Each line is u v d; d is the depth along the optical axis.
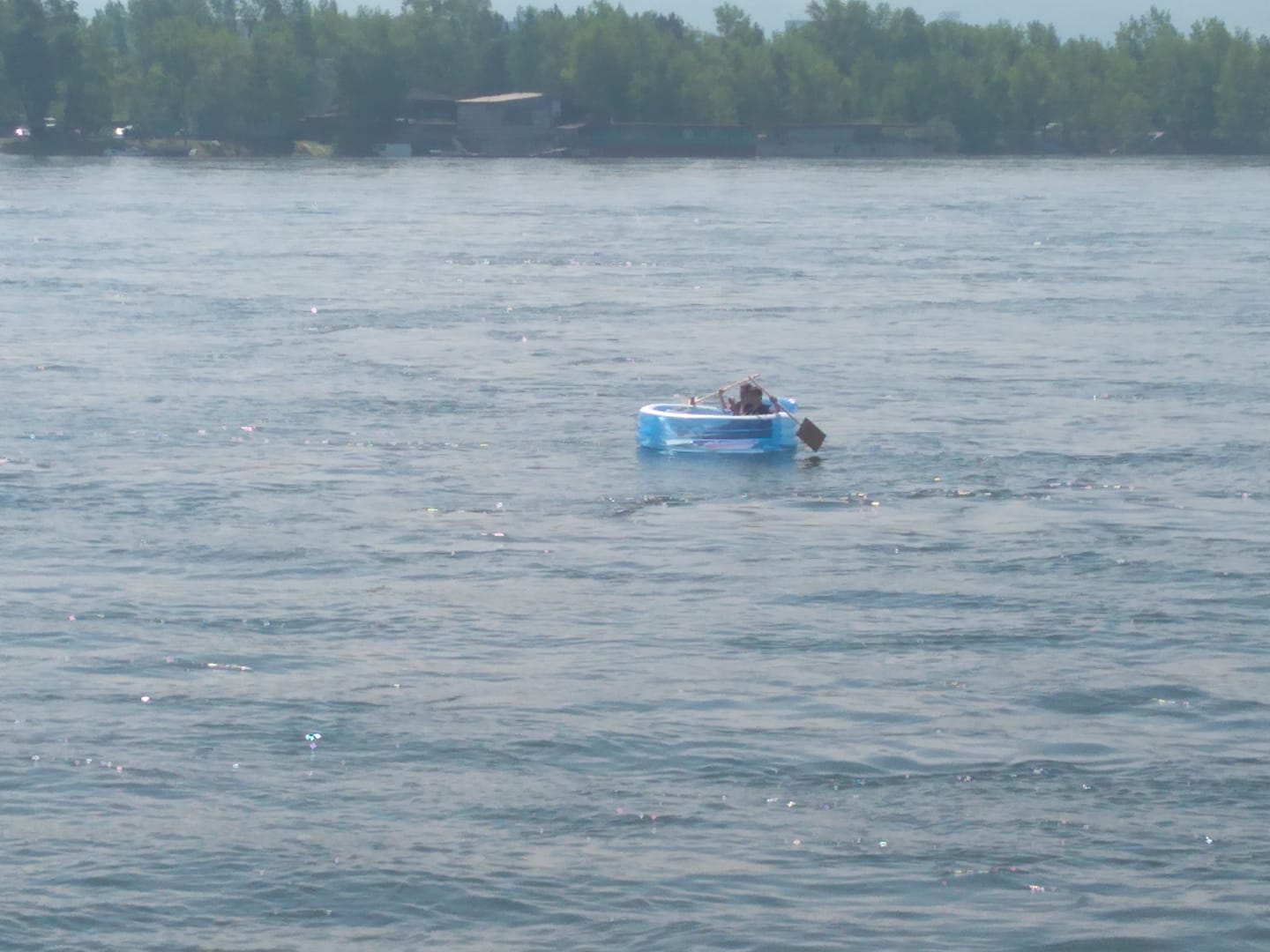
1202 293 77.94
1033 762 24.55
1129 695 27.20
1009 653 29.27
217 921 20.16
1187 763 24.48
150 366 57.59
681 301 76.19
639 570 34.59
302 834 22.20
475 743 25.16
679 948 19.62
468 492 41.19
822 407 51.59
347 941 19.80
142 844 21.88
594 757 24.67
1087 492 41.09
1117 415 49.94
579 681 27.86
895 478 42.72
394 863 21.42
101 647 29.47
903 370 57.69
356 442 46.50
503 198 153.62
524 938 19.84
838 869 21.36
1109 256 96.88
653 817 22.73
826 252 100.00
